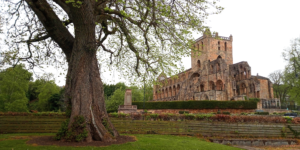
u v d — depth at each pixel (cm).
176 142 1198
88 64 1068
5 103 3956
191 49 1368
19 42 1280
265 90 6278
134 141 1100
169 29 1261
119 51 1494
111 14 1274
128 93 3756
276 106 5125
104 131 1059
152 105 4569
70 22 1223
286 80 4656
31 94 6925
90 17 1001
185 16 1227
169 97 7669
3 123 1536
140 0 1158
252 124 1950
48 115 1653
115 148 888
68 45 1161
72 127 998
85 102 1041
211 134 1820
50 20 1065
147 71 1458
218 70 5844
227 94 5262
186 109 4278
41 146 873
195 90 5984
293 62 4412
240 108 4247
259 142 1742
